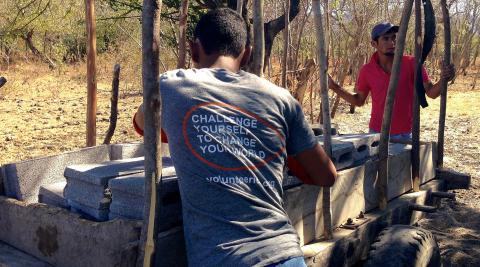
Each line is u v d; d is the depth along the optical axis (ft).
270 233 6.89
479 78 75.87
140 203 8.04
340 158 10.78
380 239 9.84
